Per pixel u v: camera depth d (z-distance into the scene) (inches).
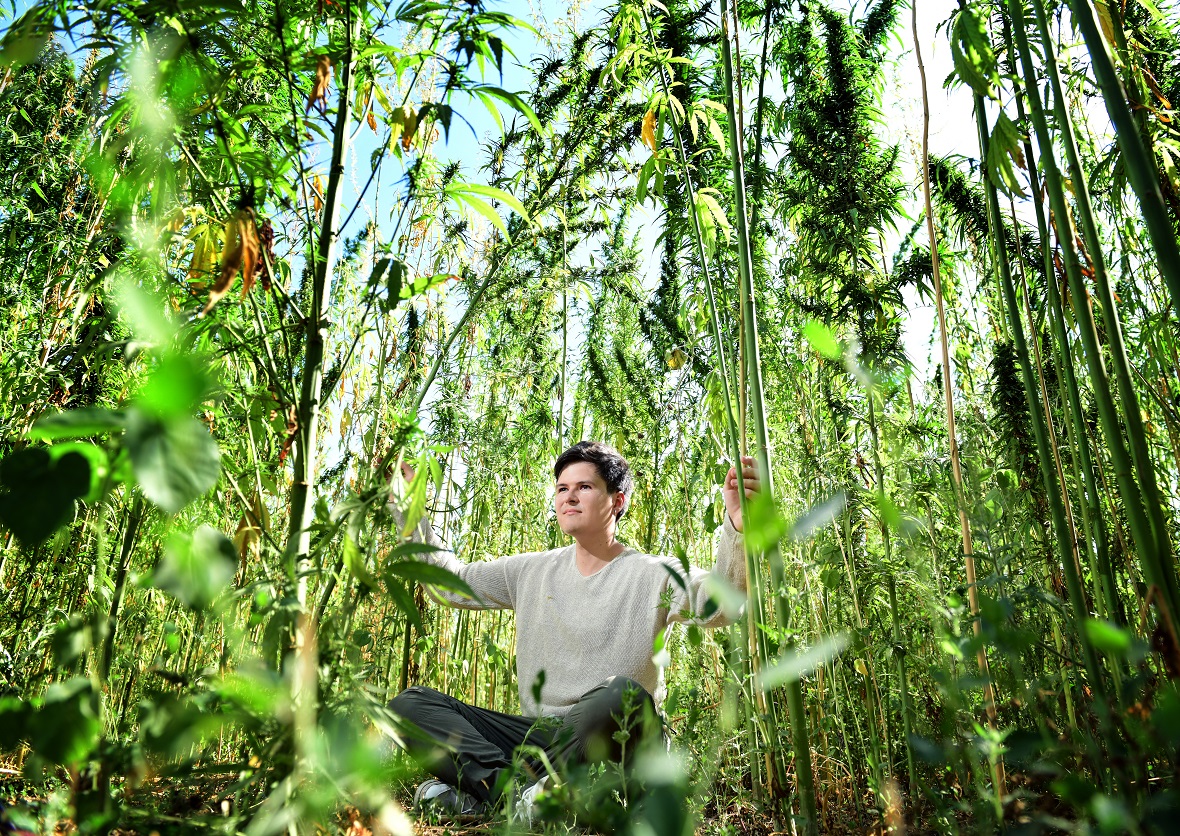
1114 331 52.6
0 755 70.5
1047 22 59.9
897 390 91.3
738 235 80.2
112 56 49.1
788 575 89.6
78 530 77.9
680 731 71.8
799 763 63.4
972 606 65.8
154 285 53.6
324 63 53.2
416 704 91.9
